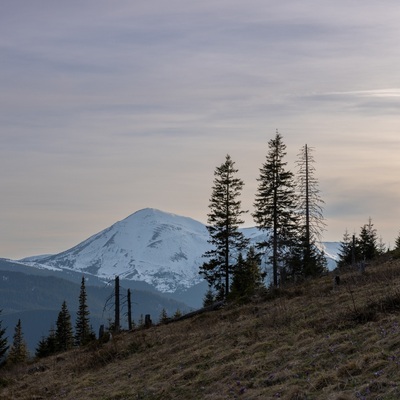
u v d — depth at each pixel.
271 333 22.25
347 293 26.02
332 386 14.40
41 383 27.50
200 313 39.91
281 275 45.69
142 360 25.23
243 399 15.70
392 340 16.31
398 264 33.03
